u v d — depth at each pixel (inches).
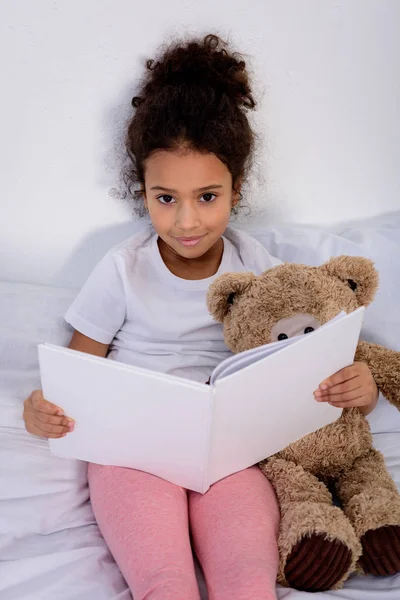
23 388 41.8
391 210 53.2
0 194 48.0
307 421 35.8
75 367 31.6
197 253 42.0
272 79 47.1
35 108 45.4
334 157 50.4
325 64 47.1
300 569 32.3
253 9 44.8
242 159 42.3
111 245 50.1
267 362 30.8
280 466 37.3
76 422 34.1
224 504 34.5
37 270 50.8
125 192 47.9
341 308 37.5
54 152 46.8
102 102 45.6
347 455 38.0
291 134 49.1
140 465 35.6
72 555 34.5
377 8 45.8
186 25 44.6
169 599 28.8
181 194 39.7
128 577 31.7
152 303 43.3
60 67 44.4
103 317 43.6
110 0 42.9
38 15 42.7
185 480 35.0
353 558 32.5
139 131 40.5
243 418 32.5
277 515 35.2
